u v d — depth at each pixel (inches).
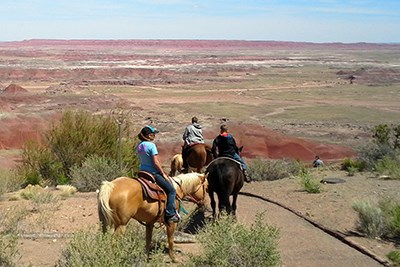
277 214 593.9
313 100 4827.8
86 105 3494.1
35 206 566.9
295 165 949.8
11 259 365.7
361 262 429.1
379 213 506.6
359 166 913.5
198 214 571.8
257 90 5866.1
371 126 3065.9
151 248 417.4
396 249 462.3
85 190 699.4
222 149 538.9
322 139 2488.9
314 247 464.4
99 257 303.9
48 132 844.6
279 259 372.8
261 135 2229.3
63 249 398.6
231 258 350.0
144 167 389.4
